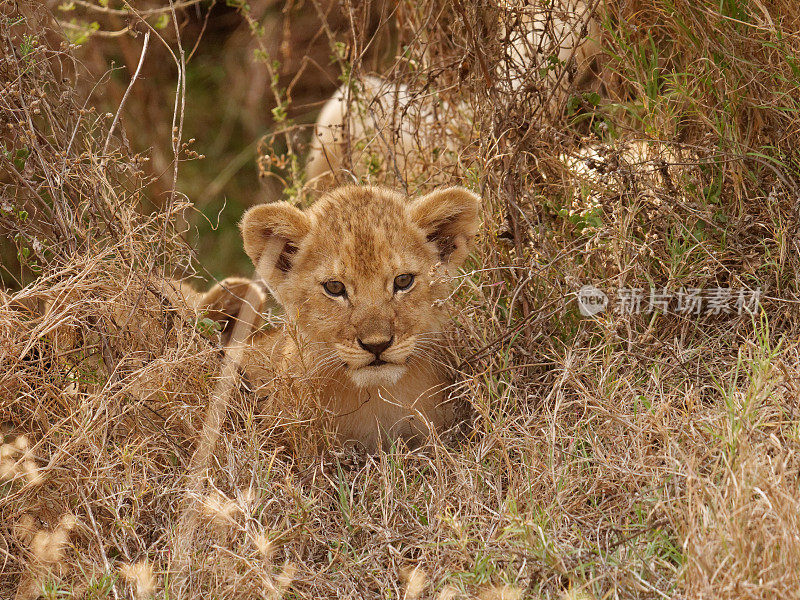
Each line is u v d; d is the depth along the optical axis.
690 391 7.66
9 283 10.63
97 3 14.01
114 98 14.67
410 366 8.94
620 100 10.29
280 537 6.87
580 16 9.62
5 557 7.09
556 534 6.54
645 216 9.38
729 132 9.34
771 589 5.31
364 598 6.45
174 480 7.69
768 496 5.87
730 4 9.39
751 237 9.08
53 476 7.45
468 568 6.43
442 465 7.71
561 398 7.90
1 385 7.59
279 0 16.41
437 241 9.28
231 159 15.52
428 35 11.38
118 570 6.78
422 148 11.48
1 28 8.47
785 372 7.10
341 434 9.03
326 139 13.81
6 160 8.23
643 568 6.05
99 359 8.48
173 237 8.96
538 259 9.08
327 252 8.81
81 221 8.48
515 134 9.30
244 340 9.25
